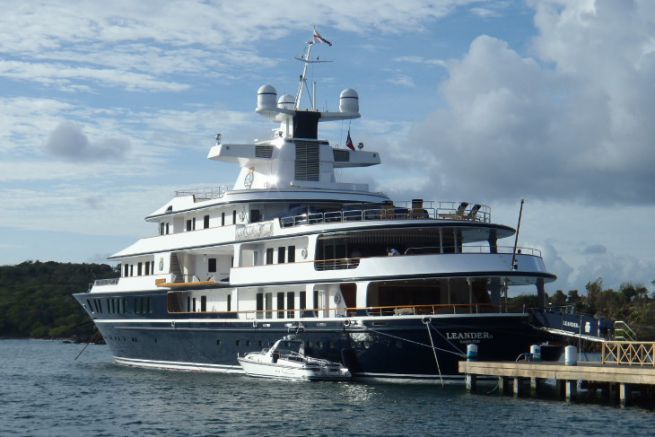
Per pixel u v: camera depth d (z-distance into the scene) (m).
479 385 50.56
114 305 68.88
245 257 59.00
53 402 50.09
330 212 53.69
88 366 77.38
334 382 52.44
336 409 43.94
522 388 48.06
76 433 39.97
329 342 52.38
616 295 123.12
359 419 41.34
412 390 49.28
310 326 52.94
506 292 51.56
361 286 50.53
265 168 62.38
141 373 64.44
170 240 64.31
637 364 45.59
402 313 49.66
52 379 63.75
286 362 53.72
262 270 55.91
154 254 65.62
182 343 62.66
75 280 198.25
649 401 45.66
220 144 60.97
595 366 43.84
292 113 62.28
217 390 51.72
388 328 49.69
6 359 93.06
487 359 49.56
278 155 61.47
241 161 63.25
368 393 48.44
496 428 38.94
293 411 43.69
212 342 59.94
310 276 52.75
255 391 50.56
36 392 55.22
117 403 48.91
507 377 47.56
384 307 49.91
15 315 173.25
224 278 60.44
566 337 50.50
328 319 51.84
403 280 49.88
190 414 44.06
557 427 39.00
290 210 57.03
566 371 44.50
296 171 61.50
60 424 42.38
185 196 64.44
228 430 39.66
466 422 40.28
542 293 51.34
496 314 48.53
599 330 47.53
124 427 41.25
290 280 53.88
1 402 50.22
